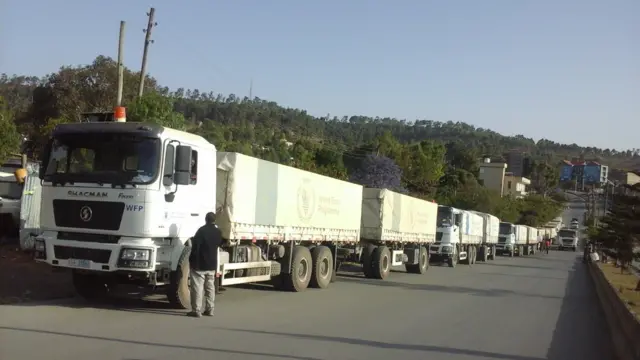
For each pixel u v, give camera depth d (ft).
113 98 128.36
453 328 38.68
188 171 35.63
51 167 35.68
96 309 35.88
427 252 91.30
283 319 37.32
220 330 31.99
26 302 36.91
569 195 447.01
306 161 172.14
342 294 53.21
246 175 43.78
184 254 36.73
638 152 627.05
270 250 49.24
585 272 119.44
